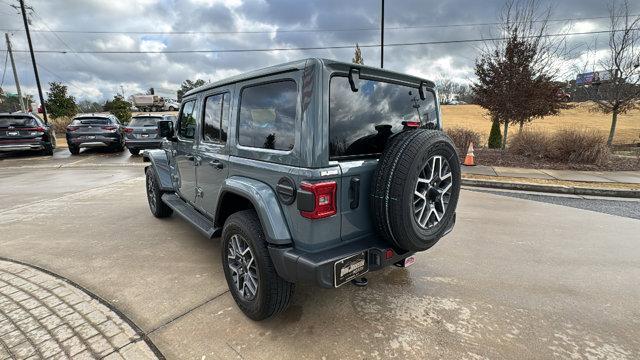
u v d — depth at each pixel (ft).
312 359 7.29
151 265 11.85
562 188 24.30
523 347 7.70
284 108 7.54
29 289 10.11
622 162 34.76
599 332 8.27
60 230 15.49
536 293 10.05
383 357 7.36
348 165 7.40
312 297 9.76
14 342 7.77
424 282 10.68
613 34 42.34
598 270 11.55
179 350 7.59
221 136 10.09
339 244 7.58
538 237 14.67
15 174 31.60
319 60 6.89
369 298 9.73
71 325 8.39
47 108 91.15
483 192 24.30
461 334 8.14
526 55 39.78
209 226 11.04
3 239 14.38
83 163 38.14
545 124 95.45
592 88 47.91
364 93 7.97
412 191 7.43
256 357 7.36
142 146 42.93
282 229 7.43
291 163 7.27
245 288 8.75
